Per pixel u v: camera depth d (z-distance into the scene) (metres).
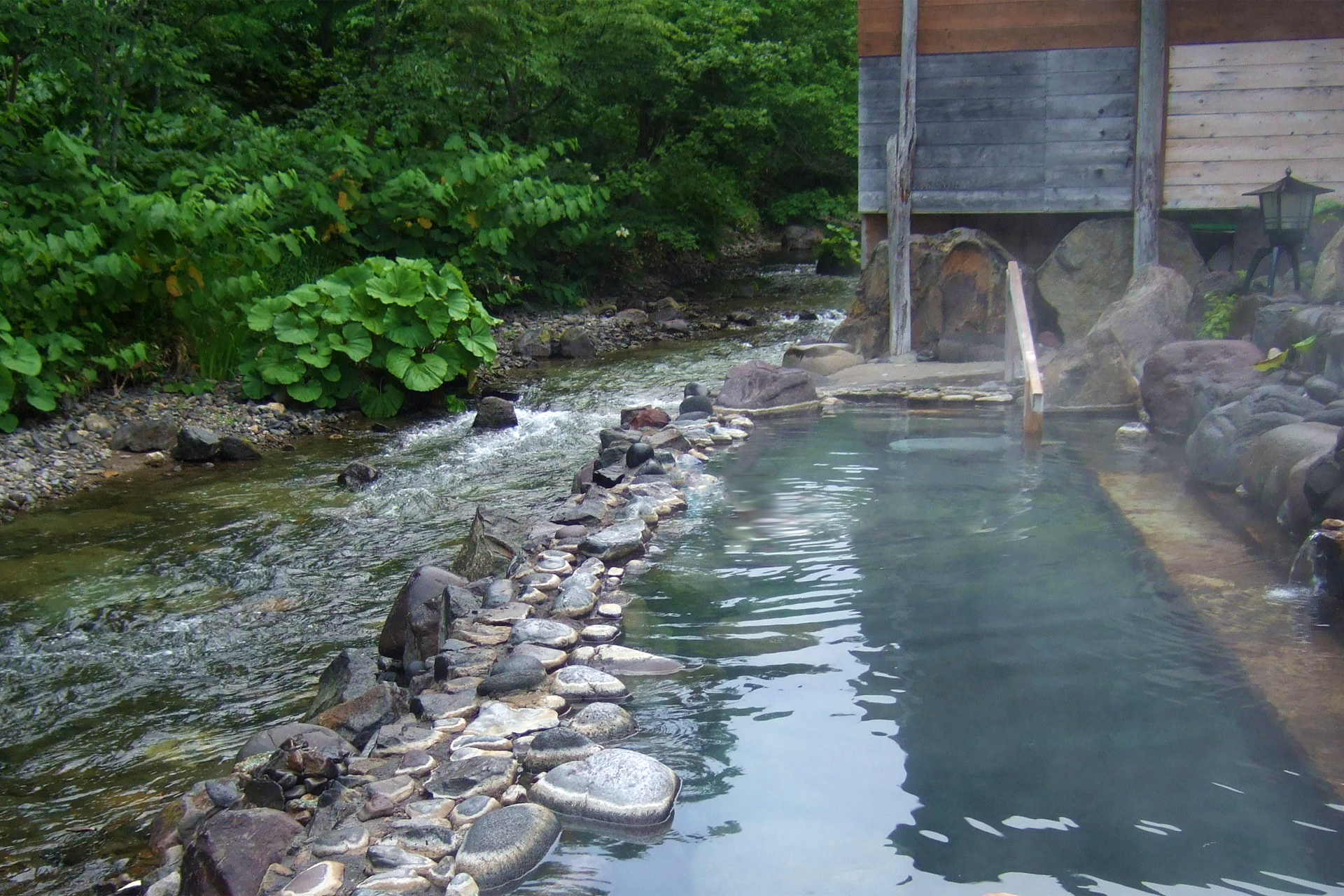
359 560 6.37
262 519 7.20
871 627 3.92
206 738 4.31
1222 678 3.34
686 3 20.62
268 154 13.59
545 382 11.56
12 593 6.00
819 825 2.70
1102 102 9.72
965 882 2.42
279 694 4.69
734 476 6.24
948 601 4.12
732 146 24.70
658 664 3.74
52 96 12.69
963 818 2.68
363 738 3.52
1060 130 9.84
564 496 7.36
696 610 4.24
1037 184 9.95
